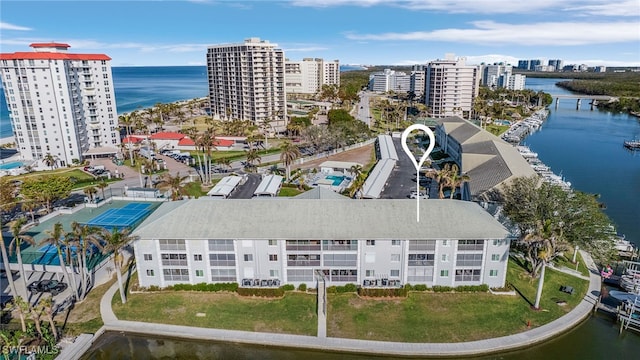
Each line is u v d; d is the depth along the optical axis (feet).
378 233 183.93
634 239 262.47
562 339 164.55
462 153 343.46
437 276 189.78
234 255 188.75
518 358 154.40
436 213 191.83
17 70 412.16
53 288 192.03
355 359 155.02
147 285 193.57
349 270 190.08
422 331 164.35
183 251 188.44
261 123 622.54
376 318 171.73
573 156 495.41
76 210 301.43
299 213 192.44
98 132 473.67
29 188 290.56
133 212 297.74
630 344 162.40
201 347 162.09
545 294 188.65
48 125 426.92
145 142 502.79
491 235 183.21
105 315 175.32
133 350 161.48
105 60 471.62
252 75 628.28
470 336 161.99
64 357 151.43
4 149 503.20
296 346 158.40
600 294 191.42
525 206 212.84
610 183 386.52
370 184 324.19
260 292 185.26
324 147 494.59
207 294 188.65
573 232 200.54
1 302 182.50
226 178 354.74
